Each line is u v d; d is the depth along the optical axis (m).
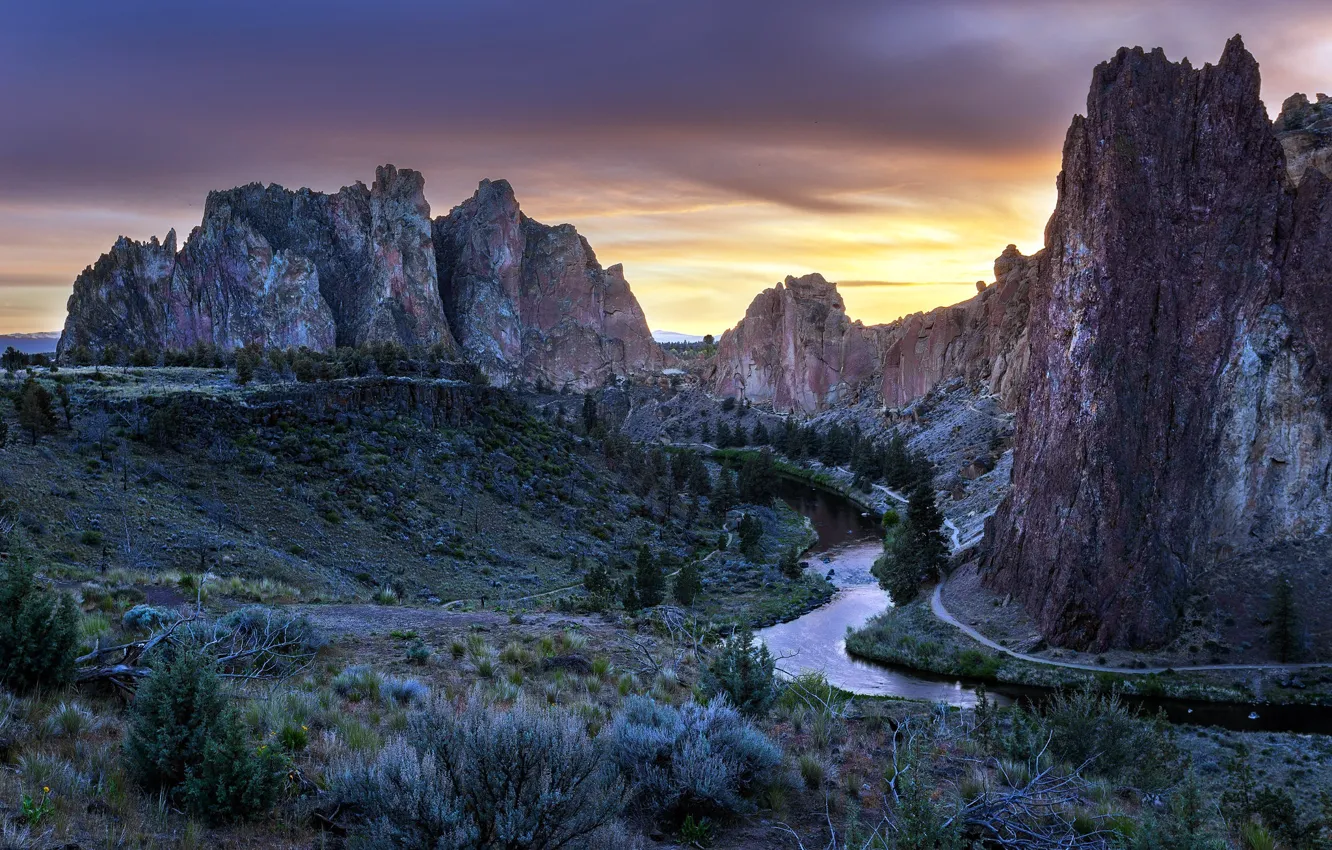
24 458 73.81
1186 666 77.12
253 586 36.38
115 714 14.62
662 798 12.94
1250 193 98.12
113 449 85.62
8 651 14.83
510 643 25.64
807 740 18.16
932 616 91.81
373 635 26.98
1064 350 97.00
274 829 11.00
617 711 18.02
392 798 9.99
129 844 9.81
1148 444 89.94
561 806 10.30
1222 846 13.26
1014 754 19.36
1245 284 96.25
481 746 10.52
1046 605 85.06
